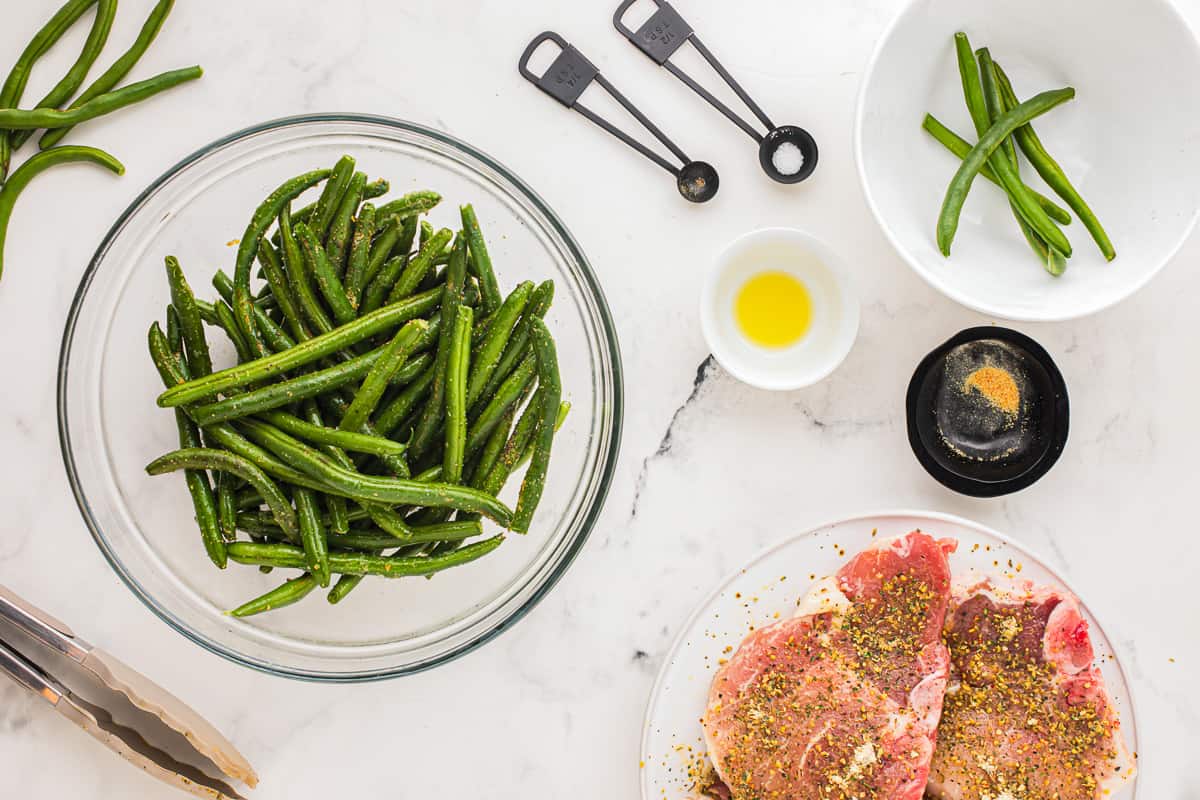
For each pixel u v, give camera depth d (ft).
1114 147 2.30
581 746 2.44
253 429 2.12
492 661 2.43
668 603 2.43
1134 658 2.42
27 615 2.29
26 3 2.38
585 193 2.42
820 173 2.41
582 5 2.41
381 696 2.44
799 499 2.43
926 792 2.34
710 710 2.31
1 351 2.39
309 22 2.41
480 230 2.23
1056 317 2.24
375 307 2.20
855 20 2.40
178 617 2.33
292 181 2.17
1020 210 2.26
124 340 2.32
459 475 2.16
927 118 2.32
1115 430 2.42
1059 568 2.43
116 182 2.39
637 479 2.43
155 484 2.34
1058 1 2.23
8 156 2.36
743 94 2.37
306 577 2.18
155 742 2.30
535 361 2.19
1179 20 2.19
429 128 2.29
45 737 2.42
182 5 2.40
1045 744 2.28
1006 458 2.38
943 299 2.42
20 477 2.39
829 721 2.28
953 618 2.34
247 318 2.14
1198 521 2.41
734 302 2.41
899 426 2.43
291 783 2.43
